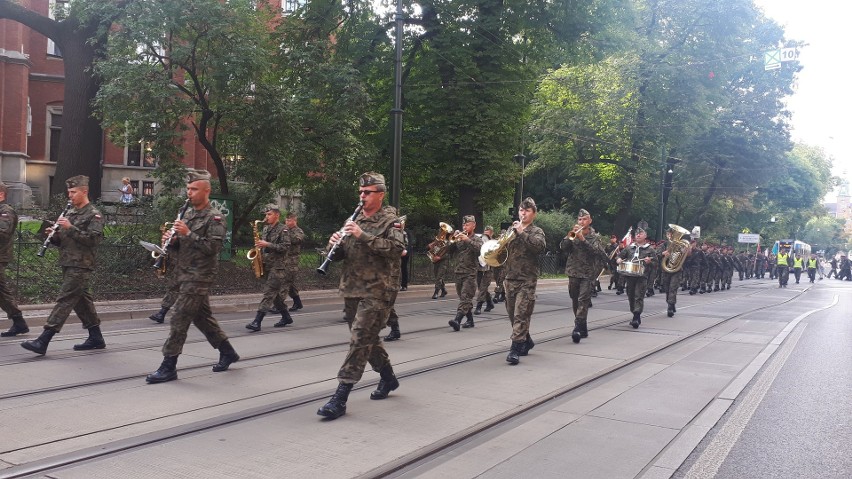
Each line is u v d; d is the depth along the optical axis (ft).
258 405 19.02
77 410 17.90
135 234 45.85
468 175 70.69
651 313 51.08
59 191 56.75
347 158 60.18
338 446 15.65
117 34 48.39
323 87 59.31
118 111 48.65
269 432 16.57
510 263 27.68
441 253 38.93
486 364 26.71
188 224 21.63
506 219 92.17
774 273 158.71
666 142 107.65
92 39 50.52
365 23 72.23
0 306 28.55
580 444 16.74
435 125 71.77
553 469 14.87
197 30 49.24
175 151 52.13
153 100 47.93
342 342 30.53
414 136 74.54
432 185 74.23
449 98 69.56
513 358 26.81
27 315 33.47
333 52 71.05
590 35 73.97
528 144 118.01
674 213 146.72
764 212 177.88
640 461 15.58
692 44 101.35
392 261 18.84
